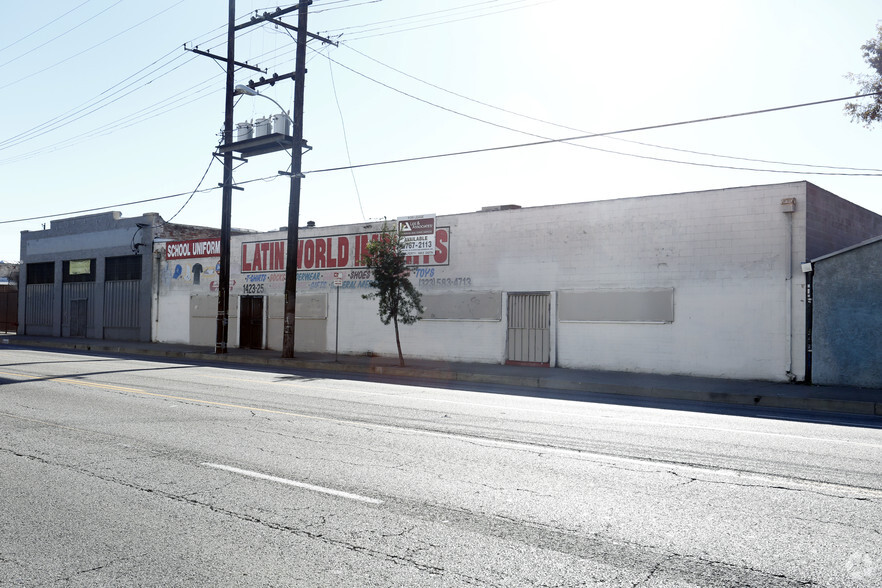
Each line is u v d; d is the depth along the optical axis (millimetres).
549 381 17141
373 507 5594
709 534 4996
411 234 23891
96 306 35719
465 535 4926
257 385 14734
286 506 5617
